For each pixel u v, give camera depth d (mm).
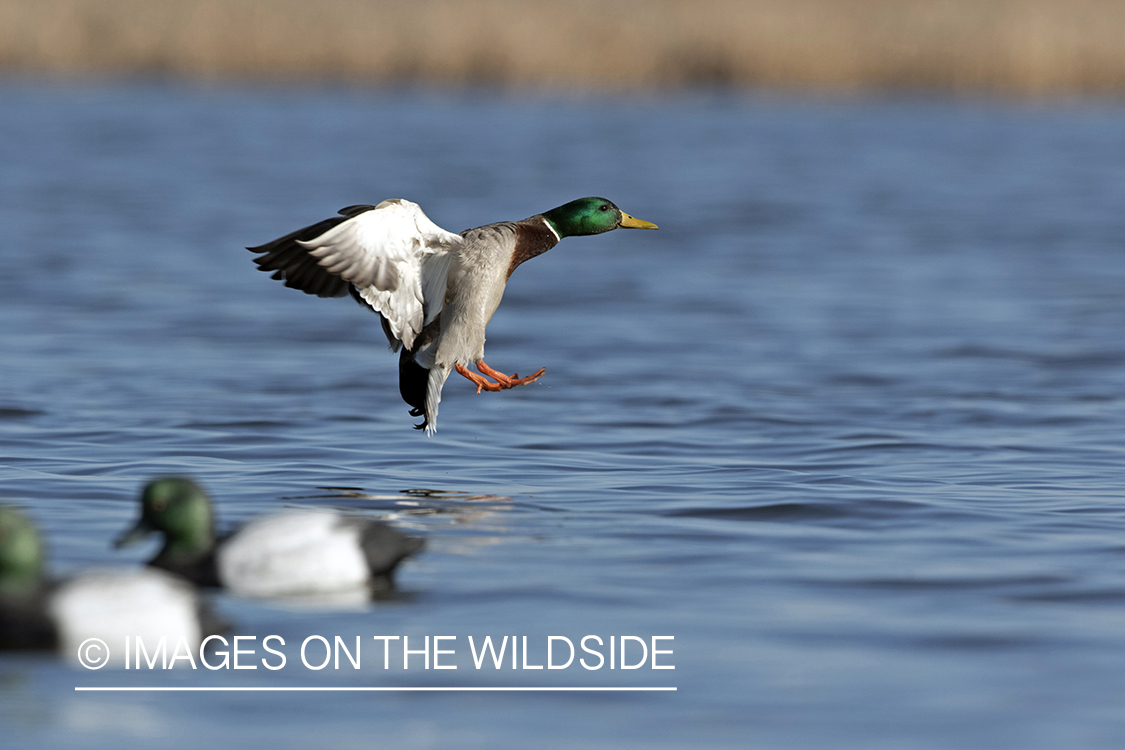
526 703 6895
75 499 10648
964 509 10719
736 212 33938
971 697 6941
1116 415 14664
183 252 26766
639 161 43000
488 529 9977
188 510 8461
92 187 35875
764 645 7637
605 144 47438
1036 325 20516
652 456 12703
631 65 55125
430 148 45250
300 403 14914
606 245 29891
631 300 22984
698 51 54656
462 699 6941
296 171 39281
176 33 55000
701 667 7320
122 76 65250
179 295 22516
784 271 25938
